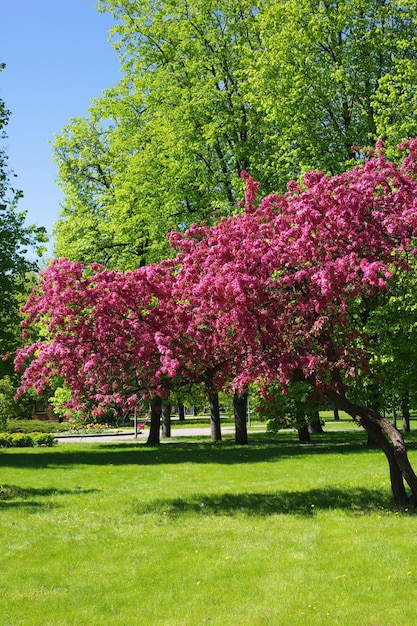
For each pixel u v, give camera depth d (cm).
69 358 1164
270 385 1343
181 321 1182
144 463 2200
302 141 2306
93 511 1305
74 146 3319
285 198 1203
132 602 740
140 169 2595
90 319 1196
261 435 3747
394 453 1252
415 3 2155
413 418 5288
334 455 2197
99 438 4006
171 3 2756
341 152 2281
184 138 2591
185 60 2728
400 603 704
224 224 1146
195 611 704
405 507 1216
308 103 2277
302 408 2756
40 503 1402
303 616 675
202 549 968
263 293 1105
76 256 2922
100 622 679
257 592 760
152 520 1201
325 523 1111
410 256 1202
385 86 2031
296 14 2341
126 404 1212
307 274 1084
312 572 825
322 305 1107
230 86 2694
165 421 3791
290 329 1152
